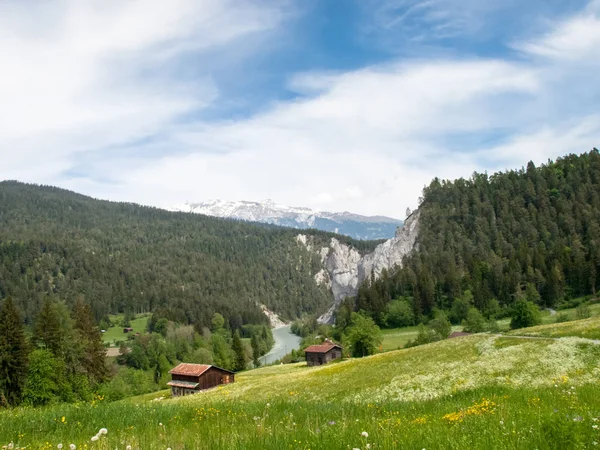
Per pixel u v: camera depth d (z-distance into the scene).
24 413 16.20
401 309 178.88
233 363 148.38
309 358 118.69
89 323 89.50
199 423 14.03
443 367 43.31
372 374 49.50
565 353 36.56
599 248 166.88
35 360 66.75
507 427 10.12
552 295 155.62
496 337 52.34
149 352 158.25
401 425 11.94
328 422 12.24
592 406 13.05
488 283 179.00
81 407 17.12
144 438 10.59
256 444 9.12
